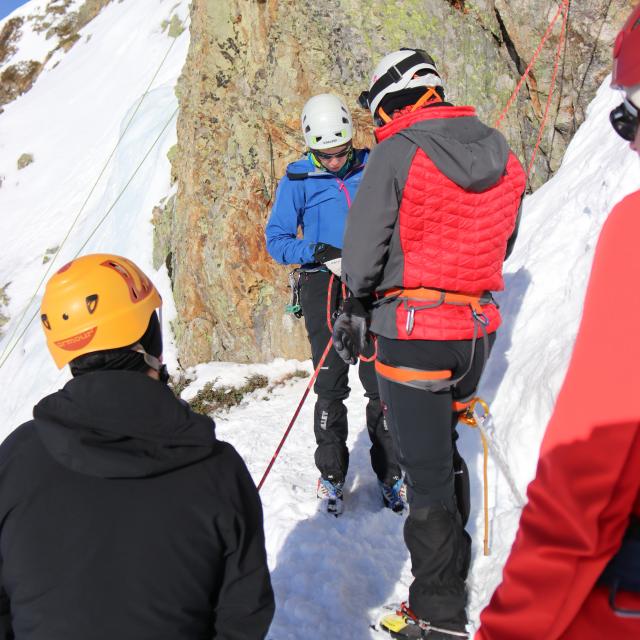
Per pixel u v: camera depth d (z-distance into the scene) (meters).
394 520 3.59
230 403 6.41
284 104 6.47
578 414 1.06
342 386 3.72
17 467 1.56
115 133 18.27
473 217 2.45
